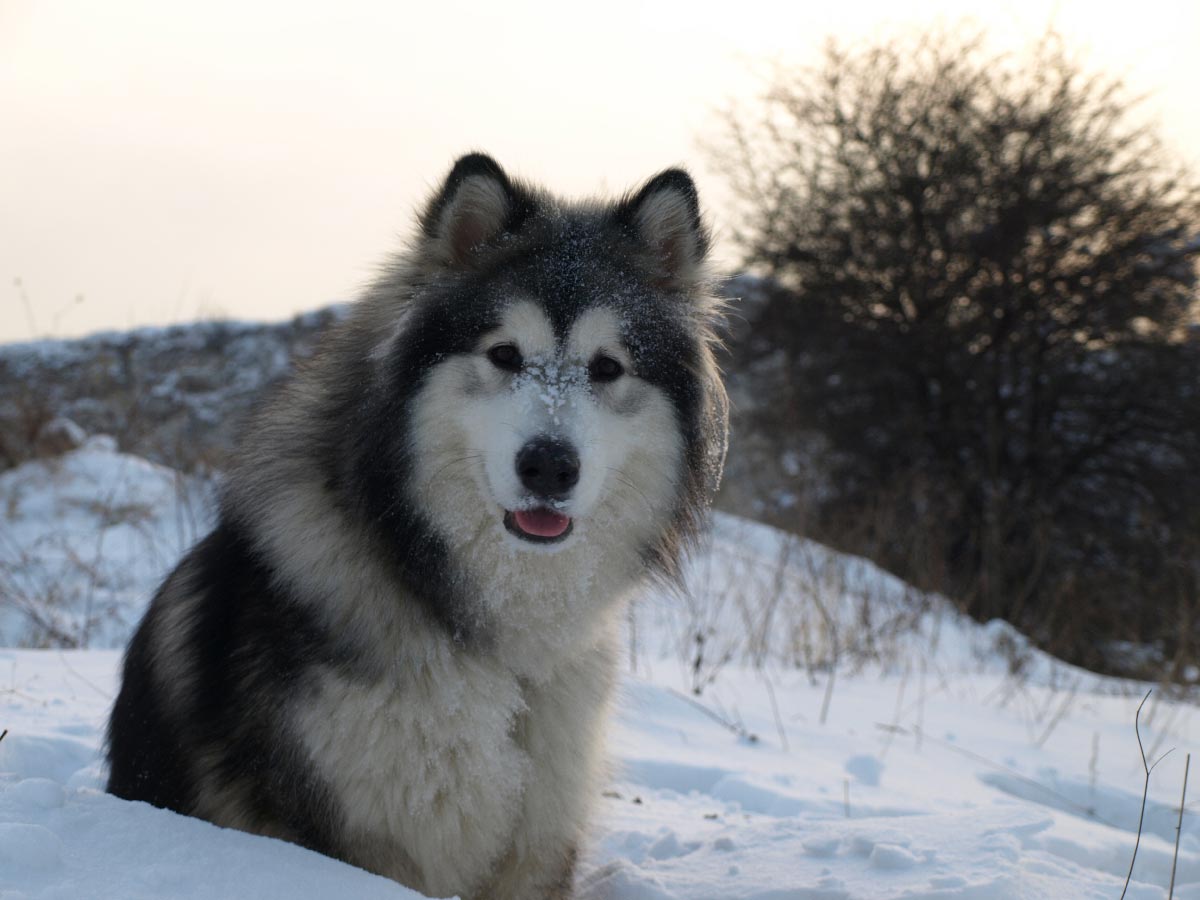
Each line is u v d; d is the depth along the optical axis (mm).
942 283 15352
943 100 15195
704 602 8508
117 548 8711
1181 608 10203
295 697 2801
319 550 2875
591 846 3600
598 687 3229
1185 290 14945
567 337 3059
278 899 2318
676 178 3479
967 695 7215
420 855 2881
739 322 16297
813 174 16047
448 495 2996
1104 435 15422
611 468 3121
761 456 16469
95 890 2158
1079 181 14672
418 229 3322
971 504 14484
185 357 13836
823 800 4402
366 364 3152
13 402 11961
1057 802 5066
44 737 3783
